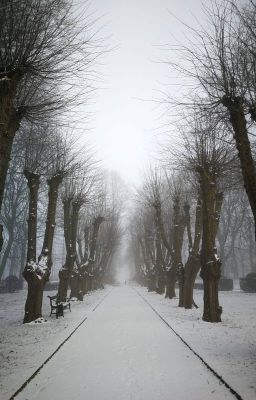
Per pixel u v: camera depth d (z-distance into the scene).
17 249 49.19
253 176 8.91
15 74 8.30
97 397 6.21
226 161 16.08
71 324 14.32
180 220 28.23
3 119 7.86
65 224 23.41
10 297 30.14
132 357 8.91
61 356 9.10
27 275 15.12
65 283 22.36
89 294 34.41
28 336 11.72
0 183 8.07
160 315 16.98
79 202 24.03
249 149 9.17
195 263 20.48
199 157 16.20
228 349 9.55
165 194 32.78
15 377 7.16
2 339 11.22
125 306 22.56
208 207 16.02
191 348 9.67
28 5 8.24
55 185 17.02
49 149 16.75
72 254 22.91
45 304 24.09
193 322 14.71
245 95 9.32
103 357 8.96
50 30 8.64
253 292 34.53
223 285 38.28
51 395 6.32
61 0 8.67
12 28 8.05
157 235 34.47
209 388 6.61
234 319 15.68
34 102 10.12
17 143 16.66
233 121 9.49
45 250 16.03
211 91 9.81
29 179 16.06
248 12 9.05
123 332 12.62
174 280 28.27
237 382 6.71
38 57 8.59
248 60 9.26
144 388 6.64
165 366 8.07
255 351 9.30
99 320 15.92
